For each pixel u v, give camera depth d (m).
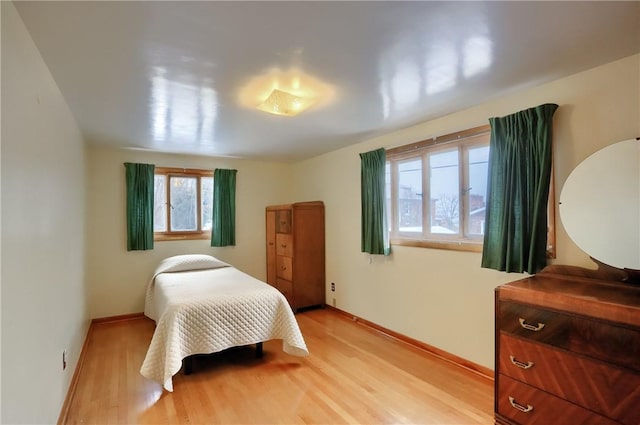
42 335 1.68
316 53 1.79
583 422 1.54
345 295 4.27
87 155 3.90
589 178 1.99
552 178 2.21
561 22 1.52
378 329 3.71
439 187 3.06
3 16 1.22
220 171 4.88
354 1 1.34
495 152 2.46
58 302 2.07
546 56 1.86
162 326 2.53
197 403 2.28
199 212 4.84
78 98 2.39
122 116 2.84
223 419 2.10
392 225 3.57
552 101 2.21
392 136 3.51
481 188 2.72
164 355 2.46
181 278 3.59
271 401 2.30
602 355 1.48
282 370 2.77
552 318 1.65
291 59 1.85
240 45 1.69
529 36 1.64
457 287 2.85
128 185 4.25
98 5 1.34
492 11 1.43
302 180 5.27
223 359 2.99
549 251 2.22
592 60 1.92
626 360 1.41
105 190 4.18
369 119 3.02
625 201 1.85
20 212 1.39
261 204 5.31
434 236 3.09
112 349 3.26
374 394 2.38
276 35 1.60
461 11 1.43
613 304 1.45
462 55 1.84
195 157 4.78
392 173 3.56
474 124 2.69
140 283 4.38
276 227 4.92
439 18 1.48
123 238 4.29
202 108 2.66
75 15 1.41
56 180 2.09
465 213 2.84
